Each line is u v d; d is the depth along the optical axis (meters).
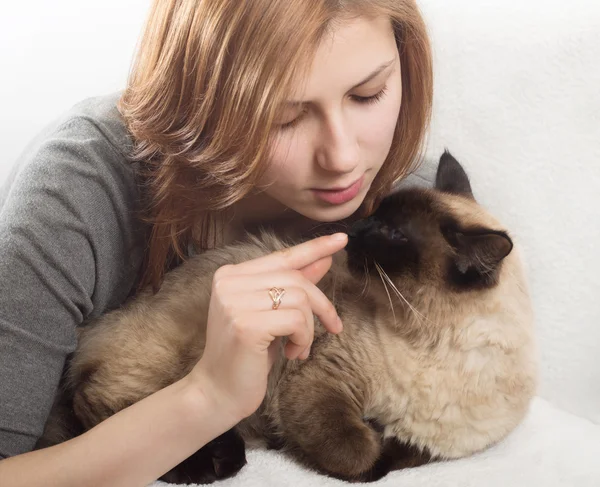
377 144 1.21
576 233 1.80
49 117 2.21
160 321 1.43
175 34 1.21
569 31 1.77
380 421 1.43
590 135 1.77
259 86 1.09
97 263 1.28
